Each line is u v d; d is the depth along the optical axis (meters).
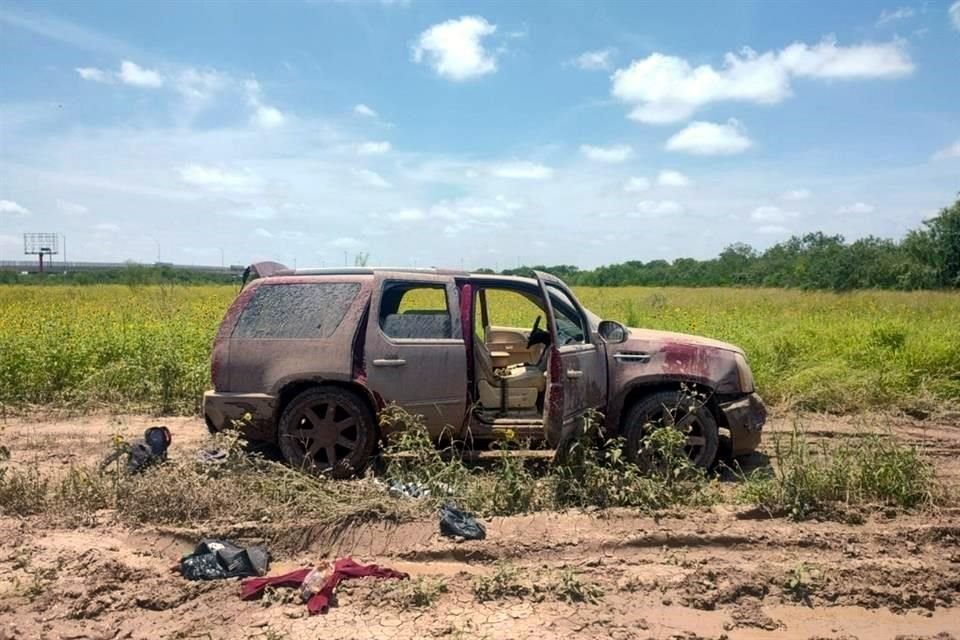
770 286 41.41
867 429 8.80
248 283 7.13
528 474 6.00
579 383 6.28
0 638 3.98
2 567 4.83
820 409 9.83
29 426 8.84
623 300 24.66
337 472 6.49
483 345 6.99
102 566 4.76
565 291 6.99
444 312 6.76
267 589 4.49
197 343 10.78
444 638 3.96
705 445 6.70
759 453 7.77
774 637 4.09
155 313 16.92
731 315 17.14
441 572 4.85
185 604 4.39
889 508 5.81
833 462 6.19
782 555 5.11
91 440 8.16
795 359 11.16
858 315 17.97
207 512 5.59
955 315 18.00
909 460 6.10
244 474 6.00
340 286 6.74
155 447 6.36
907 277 33.91
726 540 5.28
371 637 3.96
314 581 4.45
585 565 4.89
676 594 4.51
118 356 10.84
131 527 5.42
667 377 6.75
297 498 5.64
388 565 4.97
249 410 6.62
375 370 6.49
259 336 6.68
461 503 5.79
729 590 4.52
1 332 12.19
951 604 4.49
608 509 5.79
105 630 4.07
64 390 10.14
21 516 5.70
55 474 6.80
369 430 6.56
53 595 4.43
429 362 6.57
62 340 10.91
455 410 6.61
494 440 6.84
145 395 10.19
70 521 5.56
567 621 4.16
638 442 6.72
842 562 4.96
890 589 4.58
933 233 34.97
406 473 6.13
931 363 10.61
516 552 5.10
